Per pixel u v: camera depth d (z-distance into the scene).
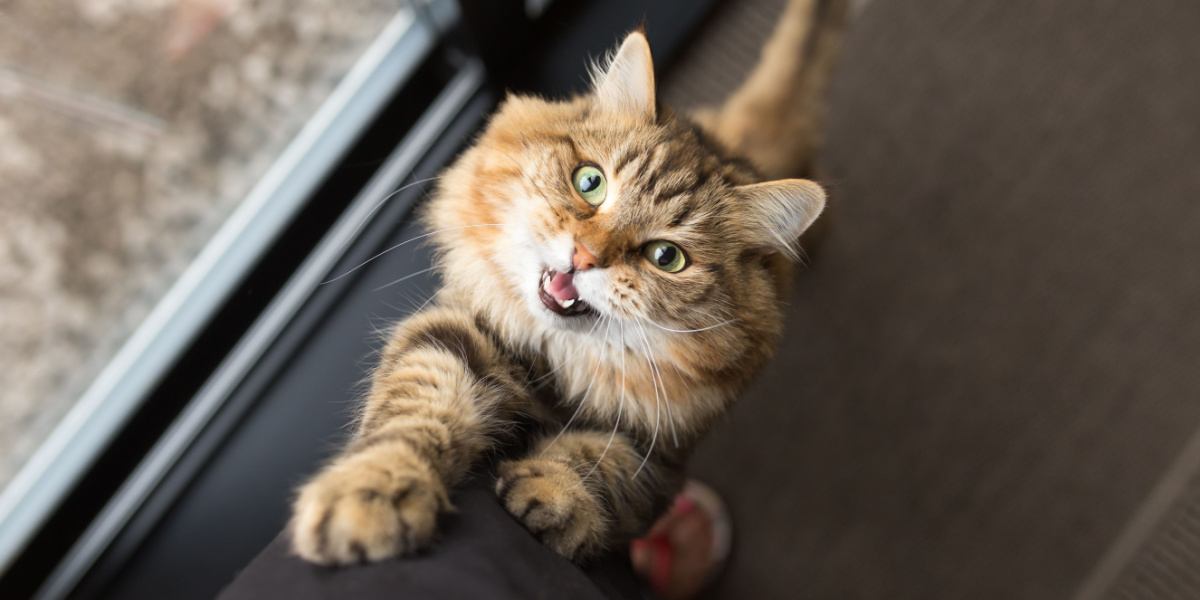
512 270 0.44
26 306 0.55
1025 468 0.64
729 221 0.45
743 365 0.45
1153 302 0.66
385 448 0.36
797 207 0.44
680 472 0.47
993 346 0.66
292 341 0.61
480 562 0.34
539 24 0.68
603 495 0.41
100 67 0.54
